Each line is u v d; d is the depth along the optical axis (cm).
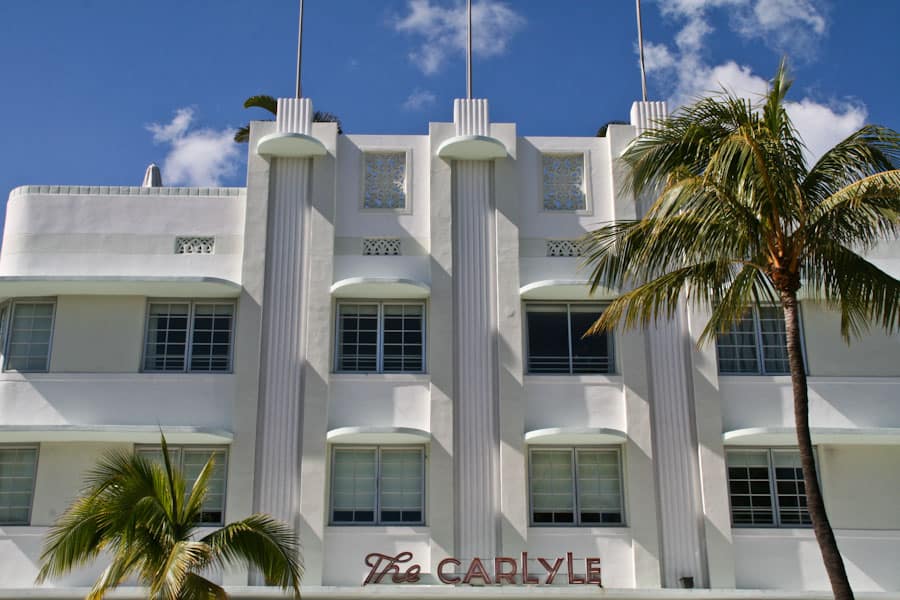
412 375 2281
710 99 1762
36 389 2264
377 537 2195
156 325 2331
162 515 1711
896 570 2230
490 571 2167
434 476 2208
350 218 2384
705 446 2253
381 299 2350
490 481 2223
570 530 2217
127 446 2252
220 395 2269
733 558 2198
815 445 2311
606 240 2331
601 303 2362
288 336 2294
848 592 1591
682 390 2295
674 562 2197
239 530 1731
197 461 2248
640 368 2292
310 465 2208
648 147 1864
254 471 2209
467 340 2305
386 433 2189
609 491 2261
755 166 1688
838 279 1753
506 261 2347
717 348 2339
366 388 2278
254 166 2391
